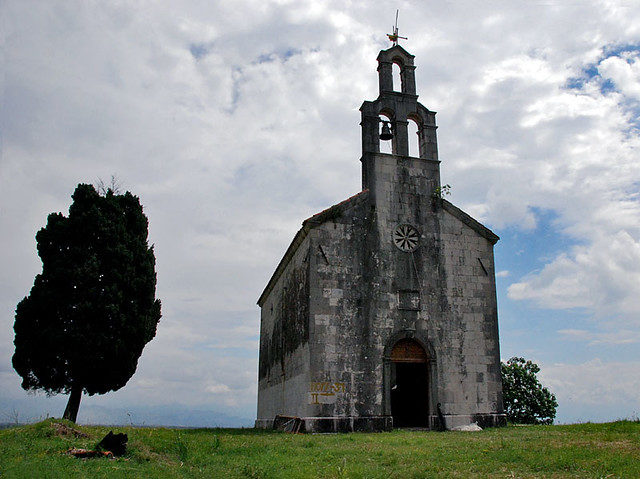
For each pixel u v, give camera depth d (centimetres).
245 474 1171
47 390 2592
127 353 2642
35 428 1480
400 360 2566
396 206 2747
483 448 1453
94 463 1127
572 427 2075
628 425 1853
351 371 2442
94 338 2547
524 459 1221
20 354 2547
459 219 2817
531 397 3988
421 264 2692
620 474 1023
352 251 2609
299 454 1441
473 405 2564
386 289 2603
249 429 2641
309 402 2356
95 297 2608
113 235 2756
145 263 2836
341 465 1240
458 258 2758
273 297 3816
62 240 2700
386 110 2973
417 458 1314
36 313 2577
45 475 934
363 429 2370
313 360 2414
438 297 2667
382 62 3003
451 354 2606
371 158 2803
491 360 2650
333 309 2505
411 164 2844
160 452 1435
